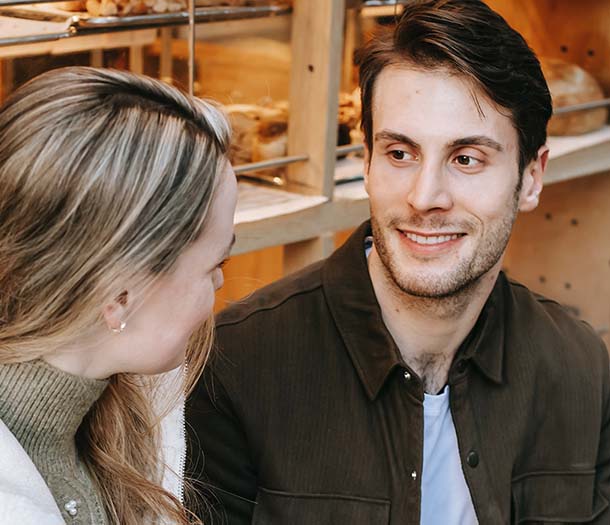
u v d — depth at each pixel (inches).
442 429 45.1
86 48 46.1
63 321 31.0
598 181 75.4
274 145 55.4
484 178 40.6
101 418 38.2
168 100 31.7
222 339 45.1
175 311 32.6
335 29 53.2
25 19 43.9
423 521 45.4
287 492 44.4
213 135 32.0
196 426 45.4
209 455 45.5
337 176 57.8
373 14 57.2
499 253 42.2
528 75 40.6
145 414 40.1
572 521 47.6
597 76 71.4
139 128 30.3
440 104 39.6
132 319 32.2
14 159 30.0
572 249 77.9
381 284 43.8
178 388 41.5
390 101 40.6
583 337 48.9
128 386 39.3
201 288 32.9
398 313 43.4
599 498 49.2
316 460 44.4
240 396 44.5
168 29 48.9
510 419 45.7
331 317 45.0
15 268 30.5
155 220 30.5
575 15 71.6
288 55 54.6
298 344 44.9
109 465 37.8
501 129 40.4
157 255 30.9
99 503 35.8
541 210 78.7
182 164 30.8
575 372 47.6
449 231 40.9
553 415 47.1
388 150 41.0
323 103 54.1
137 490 38.2
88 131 29.9
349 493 44.1
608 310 76.7
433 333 43.3
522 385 46.1
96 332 32.2
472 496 44.5
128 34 47.4
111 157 29.9
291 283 46.7
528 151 42.3
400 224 41.2
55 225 30.0
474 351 44.1
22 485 30.2
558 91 67.5
